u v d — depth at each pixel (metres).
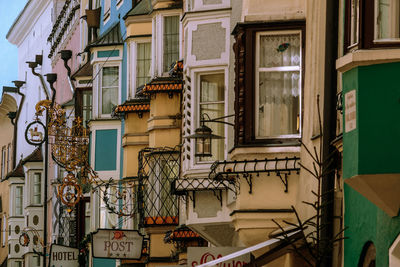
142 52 42.34
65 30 64.94
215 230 26.98
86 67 51.62
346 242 18.16
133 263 40.22
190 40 26.88
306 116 21.48
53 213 63.31
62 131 46.25
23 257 74.81
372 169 15.25
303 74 22.23
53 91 65.94
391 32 15.66
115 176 44.47
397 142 15.26
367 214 17.06
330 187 19.50
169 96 36.62
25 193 73.12
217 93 26.61
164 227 36.50
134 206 40.81
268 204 22.36
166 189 36.56
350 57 15.51
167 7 38.38
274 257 21.09
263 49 22.72
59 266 45.06
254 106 22.62
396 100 15.33
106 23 47.69
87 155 45.66
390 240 15.91
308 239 20.33
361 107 15.39
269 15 22.64
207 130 24.42
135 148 41.62
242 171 22.34
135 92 42.28
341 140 18.59
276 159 22.02
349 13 17.48
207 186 26.14
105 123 44.72
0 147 86.69
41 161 71.38
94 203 45.25
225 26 26.44
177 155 36.19
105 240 35.75
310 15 22.03
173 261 35.06
